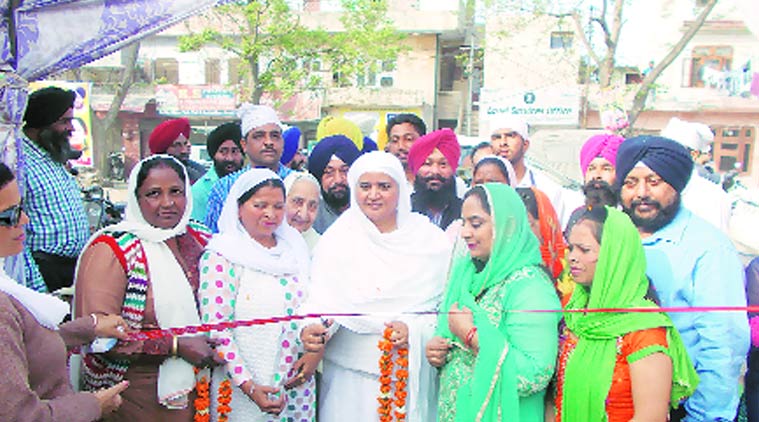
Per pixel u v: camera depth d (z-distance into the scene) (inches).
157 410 90.7
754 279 100.5
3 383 62.4
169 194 92.4
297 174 118.6
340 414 100.0
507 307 83.9
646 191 92.4
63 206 124.7
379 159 100.1
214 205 136.1
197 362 90.3
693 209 116.6
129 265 89.3
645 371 73.4
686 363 77.0
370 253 99.3
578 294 83.6
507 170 123.8
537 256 87.8
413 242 100.9
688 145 125.7
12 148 100.7
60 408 68.2
